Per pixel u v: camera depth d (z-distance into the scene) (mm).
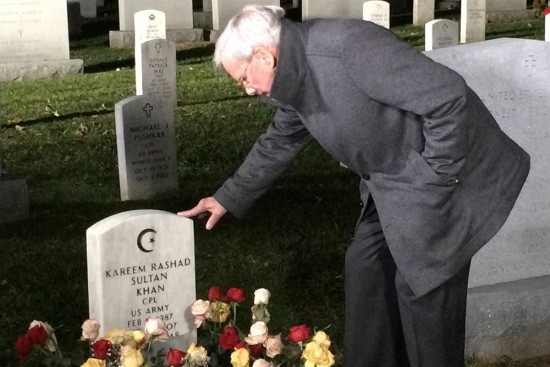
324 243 6523
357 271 3969
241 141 9875
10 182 7316
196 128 10312
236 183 4090
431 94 3316
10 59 14555
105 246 3920
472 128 3582
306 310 5402
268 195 7773
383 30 3463
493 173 3684
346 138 3543
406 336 3854
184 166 9047
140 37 13844
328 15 18453
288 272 5949
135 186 8062
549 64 4820
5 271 6055
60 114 11414
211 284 5742
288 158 4035
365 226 3973
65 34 14805
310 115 3559
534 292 4891
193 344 3639
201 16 19734
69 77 14453
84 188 8336
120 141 8000
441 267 3656
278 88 3455
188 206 7738
